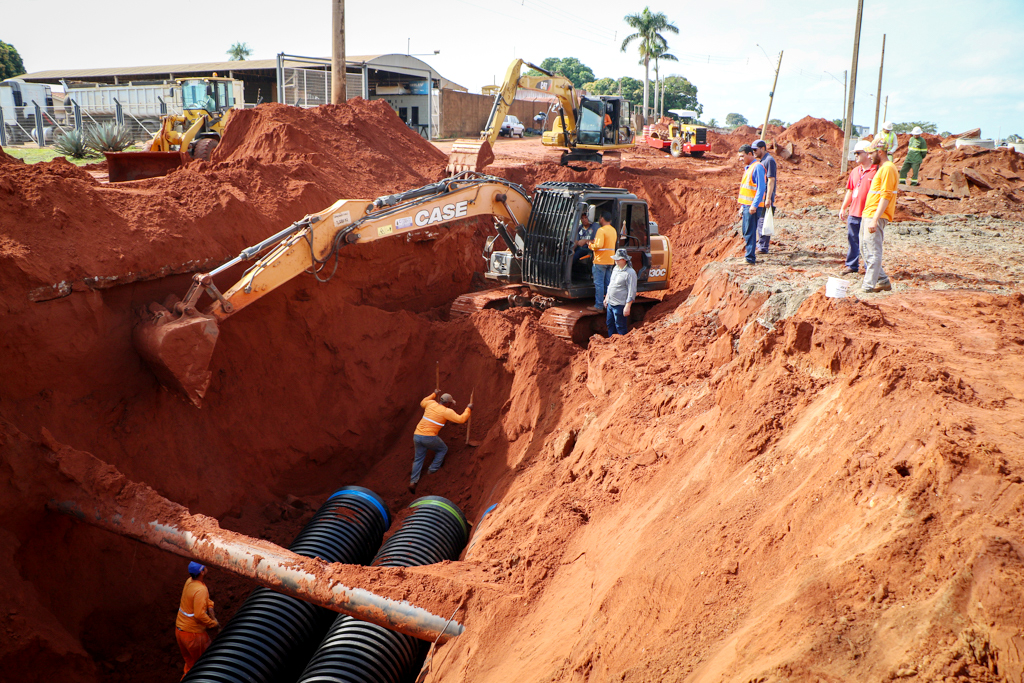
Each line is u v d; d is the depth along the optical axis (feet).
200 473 33.99
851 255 33.94
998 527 11.68
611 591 17.63
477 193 41.57
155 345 30.01
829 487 15.39
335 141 54.44
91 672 24.64
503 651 19.63
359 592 22.17
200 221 36.01
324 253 34.55
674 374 31.32
